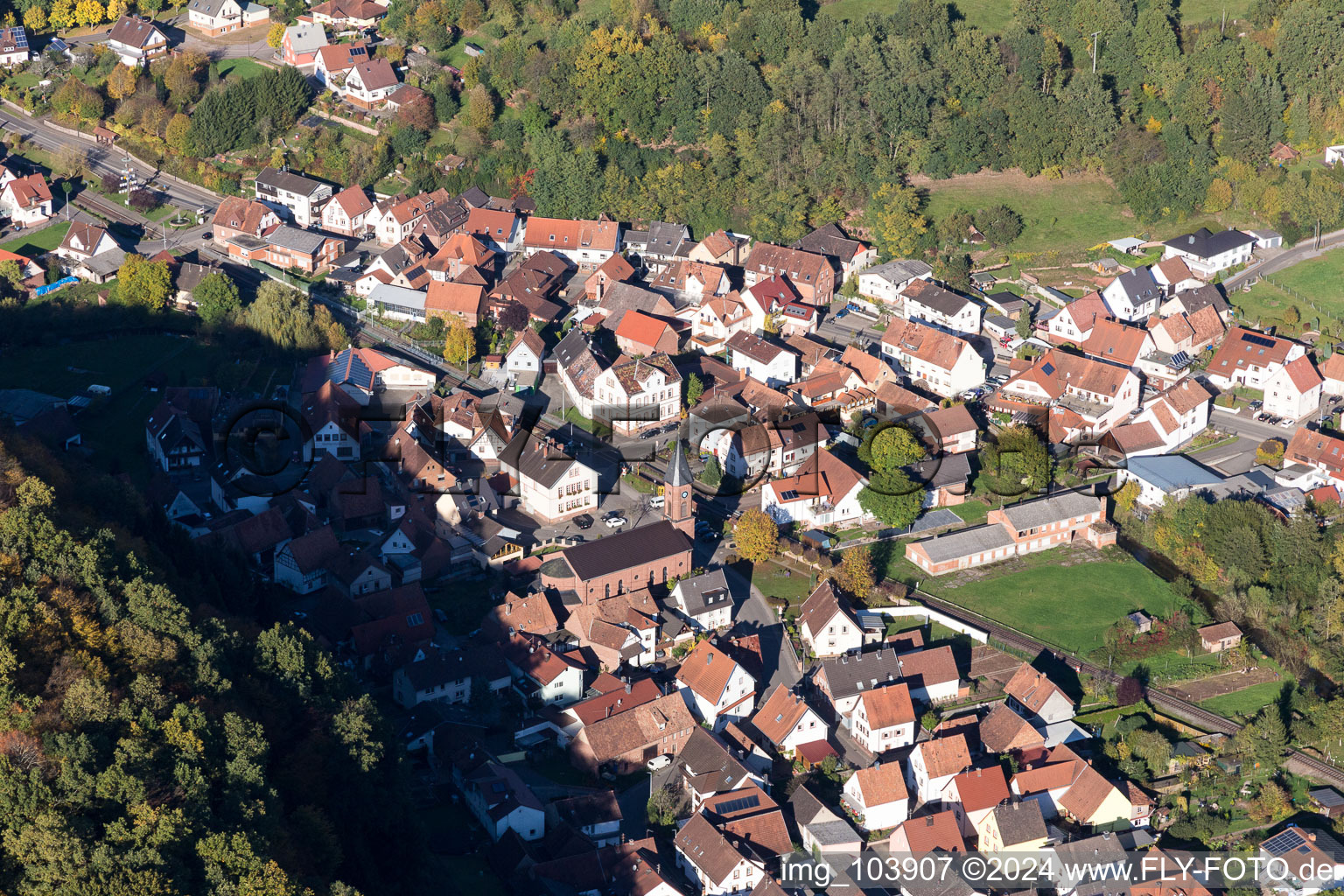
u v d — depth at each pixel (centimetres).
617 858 16638
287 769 15588
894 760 18112
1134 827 17500
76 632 15475
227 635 16538
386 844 16062
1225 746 18488
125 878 13000
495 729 18638
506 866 16412
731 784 17638
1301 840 16988
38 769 13700
